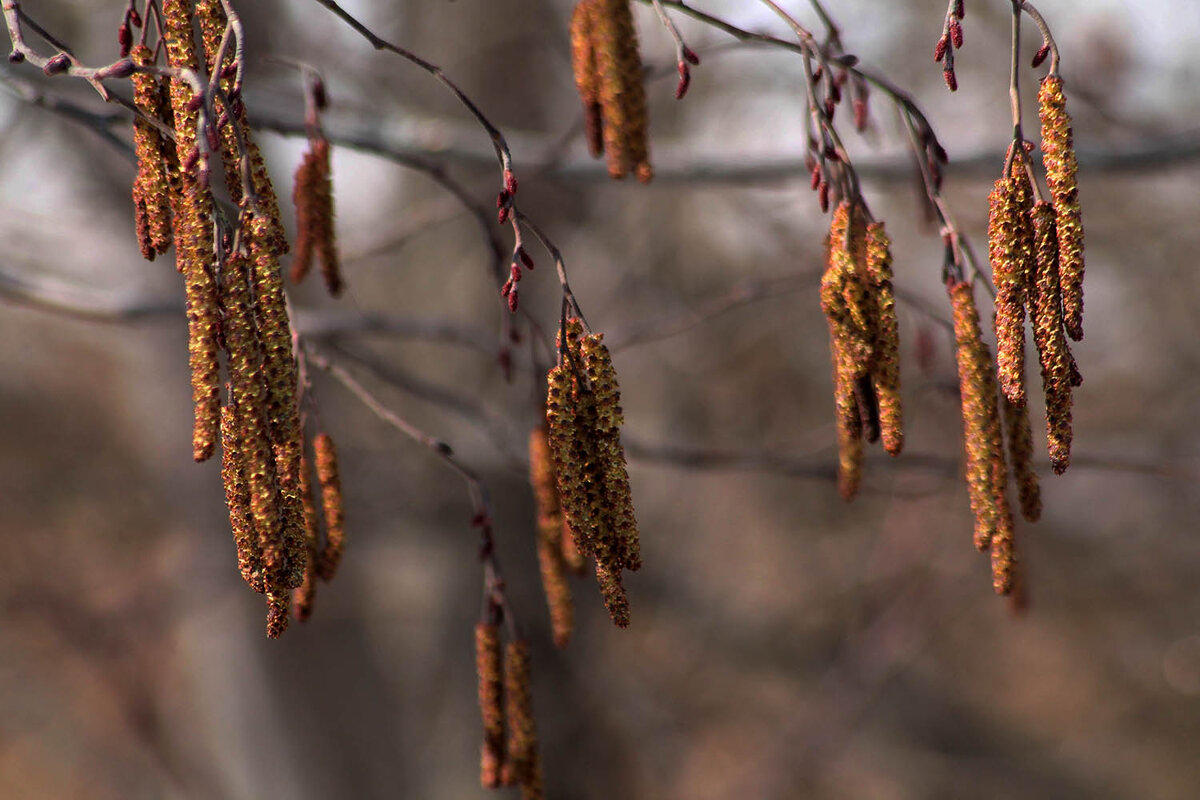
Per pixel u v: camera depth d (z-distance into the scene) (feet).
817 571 37.58
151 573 31.55
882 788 40.68
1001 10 25.54
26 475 32.83
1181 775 40.11
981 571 31.12
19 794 37.76
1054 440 5.55
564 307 5.67
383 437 23.66
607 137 7.22
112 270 21.56
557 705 29.17
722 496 37.86
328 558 7.58
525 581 27.91
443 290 26.55
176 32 5.55
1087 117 18.66
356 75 21.22
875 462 13.71
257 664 26.07
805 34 6.22
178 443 25.30
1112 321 31.83
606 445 5.61
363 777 26.99
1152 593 37.88
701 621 37.06
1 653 36.83
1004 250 5.56
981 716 43.86
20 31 5.41
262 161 5.58
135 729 34.68
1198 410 29.73
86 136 21.12
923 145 6.69
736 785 34.65
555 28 27.71
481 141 14.12
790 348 33.09
